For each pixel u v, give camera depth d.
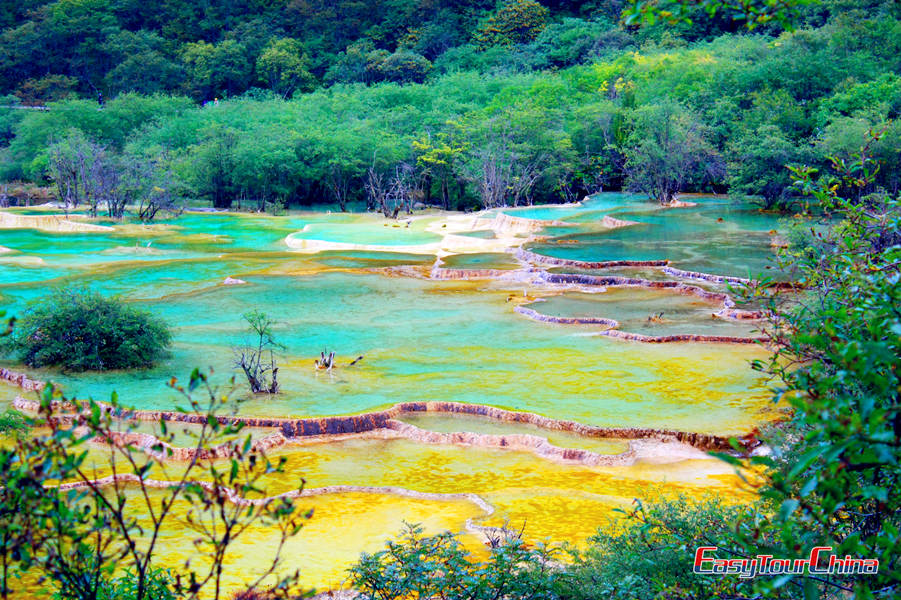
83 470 22.44
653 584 10.56
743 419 25.73
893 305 5.77
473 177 87.19
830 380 4.85
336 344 36.12
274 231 74.94
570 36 135.00
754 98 80.94
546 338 36.34
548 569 12.20
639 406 27.41
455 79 118.62
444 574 10.79
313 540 18.17
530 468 23.77
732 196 74.75
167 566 15.99
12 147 109.62
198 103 144.12
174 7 161.00
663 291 44.03
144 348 32.59
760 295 9.51
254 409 27.55
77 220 80.00
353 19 156.62
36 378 30.61
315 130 95.44
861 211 9.79
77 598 6.57
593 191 92.06
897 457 4.54
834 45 86.12
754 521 8.55
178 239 69.00
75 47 147.00
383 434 26.66
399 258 58.62
